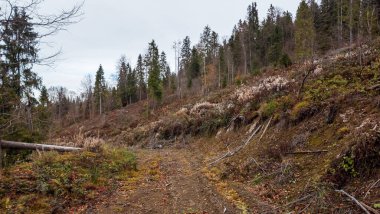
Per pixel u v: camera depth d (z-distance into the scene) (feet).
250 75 141.59
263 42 214.69
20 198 23.81
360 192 21.80
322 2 188.14
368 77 45.91
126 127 151.94
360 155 24.04
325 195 23.04
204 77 204.23
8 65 23.50
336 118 34.73
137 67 273.13
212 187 32.55
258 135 48.01
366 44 72.49
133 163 43.29
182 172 41.81
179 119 92.38
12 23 19.01
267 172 33.55
